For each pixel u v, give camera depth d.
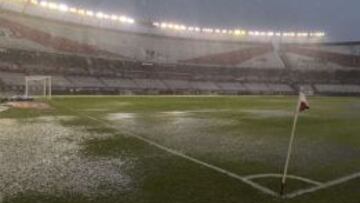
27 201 7.18
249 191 8.15
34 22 63.78
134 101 41.25
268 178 9.27
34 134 15.54
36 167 9.88
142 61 71.56
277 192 8.13
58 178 8.86
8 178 8.76
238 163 10.89
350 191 8.34
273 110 32.03
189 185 8.49
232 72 81.81
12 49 55.81
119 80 65.50
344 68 83.69
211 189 8.22
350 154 12.70
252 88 78.12
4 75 51.88
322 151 13.20
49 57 60.09
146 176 9.20
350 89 78.75
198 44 84.94
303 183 8.91
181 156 11.74
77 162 10.58
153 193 7.84
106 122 20.56
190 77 76.12
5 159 10.73
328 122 23.19
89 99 43.28
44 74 57.34
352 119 25.27
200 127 19.33
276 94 76.12
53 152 11.89
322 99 59.53
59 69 59.59
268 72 84.81
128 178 8.98
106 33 73.69
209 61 82.75
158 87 67.62
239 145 14.04
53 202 7.16
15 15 61.44
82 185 8.33
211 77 78.44
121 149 12.73
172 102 41.22
